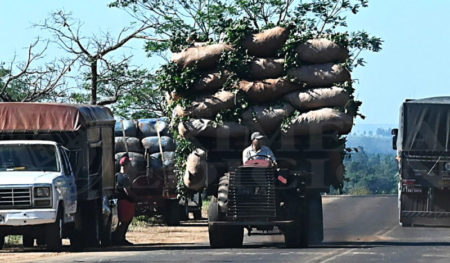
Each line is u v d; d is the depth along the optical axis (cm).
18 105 5475
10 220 5031
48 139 5656
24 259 4656
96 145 5750
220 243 5319
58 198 5134
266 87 5266
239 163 5403
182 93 5347
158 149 8225
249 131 5306
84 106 5672
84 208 5647
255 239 6431
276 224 5134
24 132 5478
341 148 5456
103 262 4266
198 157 5366
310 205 5594
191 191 5553
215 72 5322
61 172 5306
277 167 5366
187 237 6875
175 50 5425
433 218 7212
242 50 5306
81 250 5547
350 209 10162
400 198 7281
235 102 5266
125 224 6097
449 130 7356
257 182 5169
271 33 5288
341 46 5306
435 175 7212
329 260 4200
